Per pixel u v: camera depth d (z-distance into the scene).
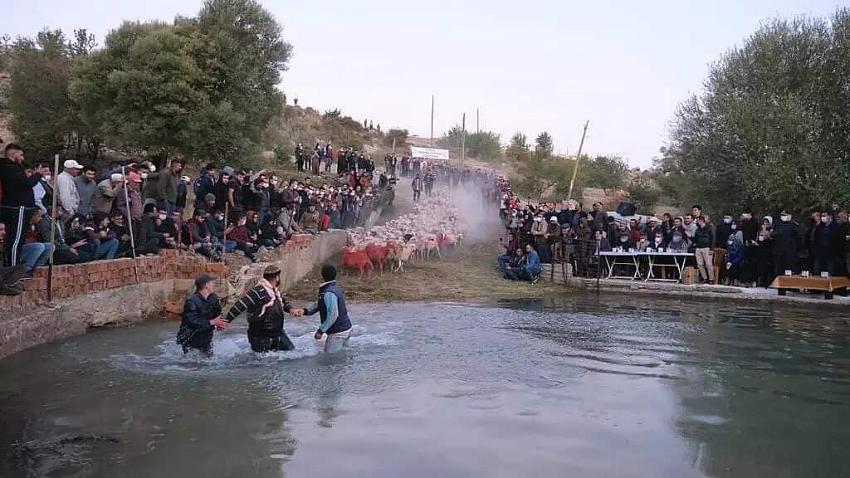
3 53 39.09
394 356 9.21
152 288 12.44
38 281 9.58
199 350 8.85
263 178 20.05
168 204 14.09
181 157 30.48
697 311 14.75
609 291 19.08
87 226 11.52
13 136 33.06
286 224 19.17
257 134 32.72
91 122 30.17
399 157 58.59
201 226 14.73
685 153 28.20
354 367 8.48
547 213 22.89
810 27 25.66
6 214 9.13
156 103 29.34
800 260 17.06
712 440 5.73
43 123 32.06
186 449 5.35
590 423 6.18
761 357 9.41
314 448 5.40
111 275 11.30
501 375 8.11
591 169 53.97
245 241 15.96
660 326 12.39
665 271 20.02
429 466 5.03
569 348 9.99
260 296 9.18
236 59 30.89
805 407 6.79
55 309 9.77
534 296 17.81
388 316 13.43
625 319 13.35
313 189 25.27
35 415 6.22
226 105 29.45
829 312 14.62
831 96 24.30
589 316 13.79
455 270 21.45
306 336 10.59
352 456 5.22
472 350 9.71
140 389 7.25
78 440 5.55
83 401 6.71
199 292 8.99
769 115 23.64
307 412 6.43
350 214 26.81
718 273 18.59
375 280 18.88
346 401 6.84
